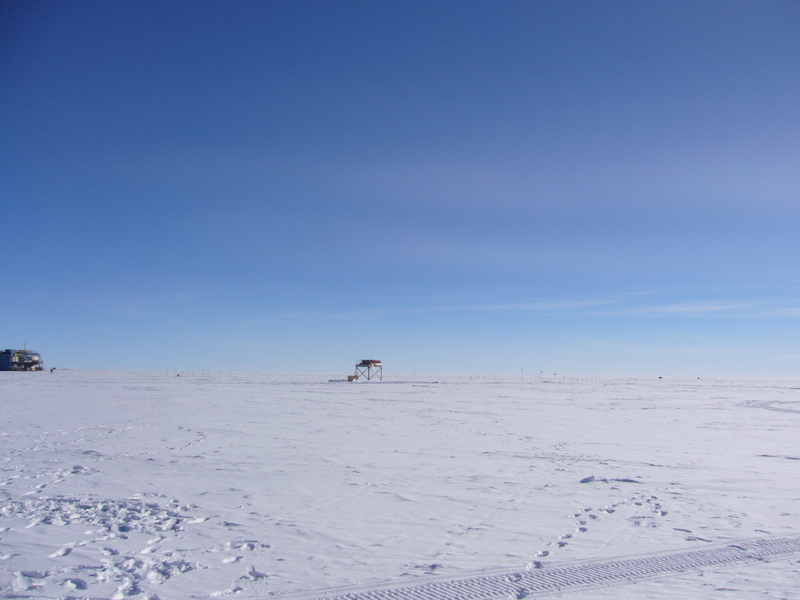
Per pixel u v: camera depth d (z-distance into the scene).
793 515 9.16
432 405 35.34
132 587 5.86
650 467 13.80
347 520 8.82
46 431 19.55
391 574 6.38
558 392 53.75
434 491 10.98
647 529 8.32
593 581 6.16
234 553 7.11
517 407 34.16
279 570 6.48
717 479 12.27
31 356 101.81
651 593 5.80
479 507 9.71
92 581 6.01
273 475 12.43
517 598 5.68
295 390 52.00
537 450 16.61
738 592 5.82
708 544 7.57
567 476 12.59
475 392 52.41
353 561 6.84
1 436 18.09
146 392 44.44
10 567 6.39
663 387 69.62
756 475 12.76
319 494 10.63
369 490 11.02
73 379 69.25
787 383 100.25
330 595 5.74
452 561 6.85
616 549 7.35
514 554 7.14
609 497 10.51
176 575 6.26
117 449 15.80
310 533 8.06
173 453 15.27
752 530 8.27
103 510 9.12
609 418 27.14
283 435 19.53
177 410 28.84
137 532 7.94
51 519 8.52
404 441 18.39
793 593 5.79
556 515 9.18
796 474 12.88
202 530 8.12
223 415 26.59
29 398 35.88
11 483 11.09
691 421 25.86
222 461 14.13
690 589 5.91
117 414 26.16
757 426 23.77
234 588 5.89
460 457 15.23
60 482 11.25
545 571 6.49
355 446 17.11
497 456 15.45
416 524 8.60
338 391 51.50
